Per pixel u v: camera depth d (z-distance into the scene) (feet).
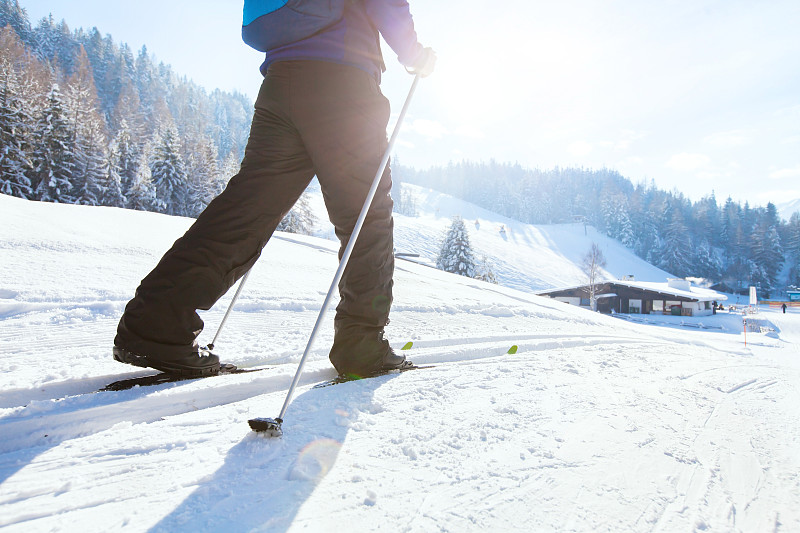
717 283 271.28
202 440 3.53
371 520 2.62
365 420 4.10
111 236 18.10
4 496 2.64
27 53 173.47
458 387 5.29
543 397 5.16
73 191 111.34
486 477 3.22
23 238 14.79
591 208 393.09
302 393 4.72
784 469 3.86
